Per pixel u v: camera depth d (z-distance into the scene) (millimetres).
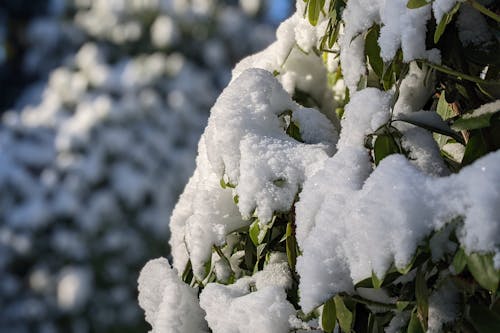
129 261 4824
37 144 5102
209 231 1399
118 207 4891
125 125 5094
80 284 4707
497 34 1276
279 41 1622
